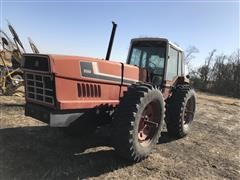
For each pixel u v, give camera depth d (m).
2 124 6.57
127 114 4.67
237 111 14.28
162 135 7.03
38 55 4.29
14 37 11.28
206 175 4.91
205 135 7.58
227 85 34.38
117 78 5.09
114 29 5.35
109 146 5.61
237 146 6.82
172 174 4.79
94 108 4.67
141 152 4.97
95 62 4.69
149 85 5.13
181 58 7.21
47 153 5.06
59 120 4.26
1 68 10.91
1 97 10.07
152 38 6.40
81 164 4.73
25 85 4.71
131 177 4.49
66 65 4.25
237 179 4.88
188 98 6.86
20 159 4.73
